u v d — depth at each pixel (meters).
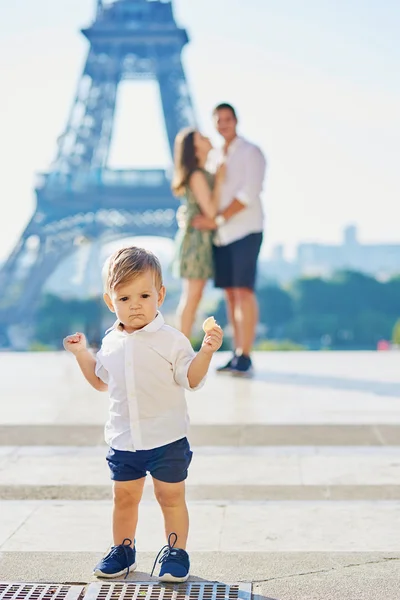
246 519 5.00
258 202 10.41
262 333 105.75
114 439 3.97
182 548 3.95
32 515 5.14
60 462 6.43
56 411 8.27
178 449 3.93
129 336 3.96
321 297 106.69
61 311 88.81
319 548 4.43
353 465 6.24
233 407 8.33
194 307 10.56
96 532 4.76
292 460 6.41
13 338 86.25
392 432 7.21
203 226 10.34
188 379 3.85
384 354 15.31
